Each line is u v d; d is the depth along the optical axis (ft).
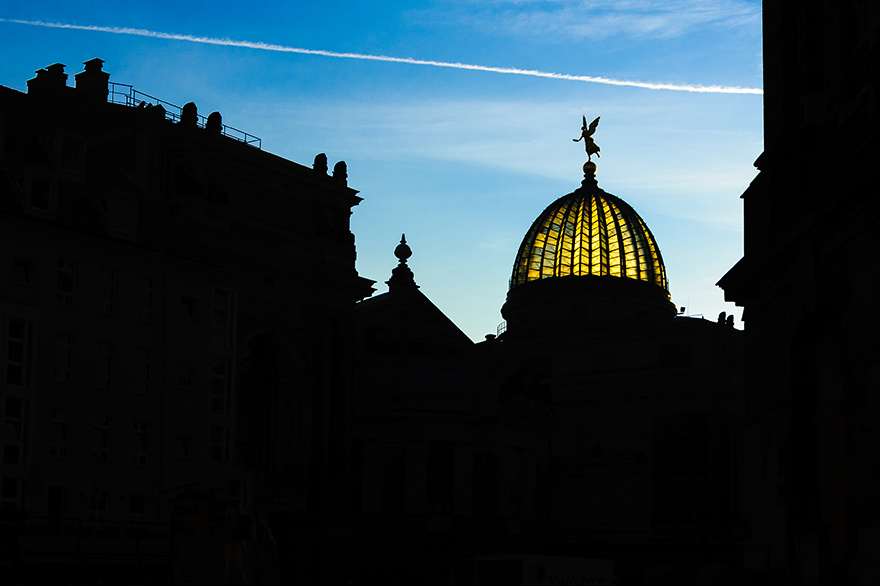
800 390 119.75
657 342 378.32
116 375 194.59
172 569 148.25
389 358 323.98
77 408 186.60
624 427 378.12
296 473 255.50
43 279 183.83
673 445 366.84
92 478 187.11
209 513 149.79
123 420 194.80
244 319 247.29
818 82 126.82
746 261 133.28
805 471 118.62
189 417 208.13
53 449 182.39
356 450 308.19
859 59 110.52
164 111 241.14
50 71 260.21
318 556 248.32
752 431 135.74
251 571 162.20
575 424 387.75
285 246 259.39
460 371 332.60
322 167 269.85
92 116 251.39
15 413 176.24
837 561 110.01
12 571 154.81
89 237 191.52
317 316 265.13
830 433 113.39
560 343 398.01
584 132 457.68
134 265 201.46
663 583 274.57
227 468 214.69
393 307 333.21
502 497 313.32
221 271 219.61
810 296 112.57
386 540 301.22
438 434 311.06
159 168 238.48
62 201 193.26
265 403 261.44
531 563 221.87
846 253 103.96
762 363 132.36
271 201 258.57
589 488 380.37
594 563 237.45
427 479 309.01
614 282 421.18
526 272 439.63
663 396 370.53
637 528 367.86
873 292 97.30
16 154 194.29
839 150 113.91
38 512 177.47
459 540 307.37
